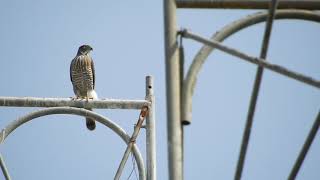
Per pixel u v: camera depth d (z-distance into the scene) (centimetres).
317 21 1109
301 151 1034
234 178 1017
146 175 1828
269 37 997
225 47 1008
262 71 992
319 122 1017
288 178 1048
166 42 1043
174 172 994
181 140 1019
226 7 1089
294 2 1106
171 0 1059
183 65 1047
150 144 1845
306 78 971
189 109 1033
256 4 1090
